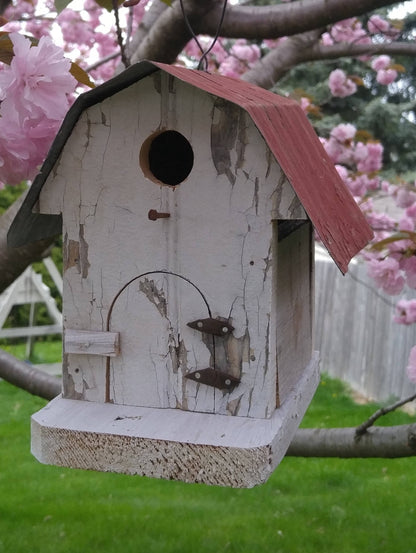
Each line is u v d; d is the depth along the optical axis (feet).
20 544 13.55
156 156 6.40
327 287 27.99
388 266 11.52
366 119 36.14
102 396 6.00
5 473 17.61
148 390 5.89
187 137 5.59
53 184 5.90
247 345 5.63
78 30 14.75
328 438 8.36
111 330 5.92
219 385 5.65
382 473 17.81
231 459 5.17
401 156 37.24
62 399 6.08
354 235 6.29
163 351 5.82
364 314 25.41
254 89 6.68
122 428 5.50
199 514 15.12
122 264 5.85
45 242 7.91
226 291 5.64
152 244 5.77
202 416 5.69
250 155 5.49
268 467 5.17
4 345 33.88
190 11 8.23
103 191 5.82
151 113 5.64
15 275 8.03
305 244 7.29
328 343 27.81
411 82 38.52
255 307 5.59
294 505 15.58
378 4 8.21
